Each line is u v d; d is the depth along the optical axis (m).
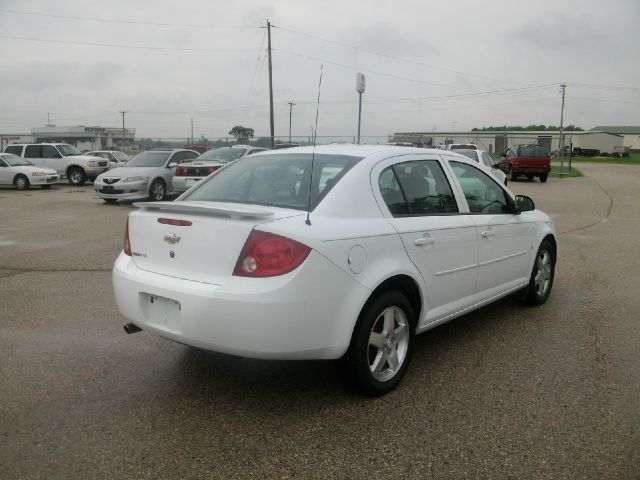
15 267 7.75
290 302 3.22
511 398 3.79
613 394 3.86
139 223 3.82
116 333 5.03
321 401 3.74
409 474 2.92
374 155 4.08
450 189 4.56
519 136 68.25
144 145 35.75
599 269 7.91
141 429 3.36
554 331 5.18
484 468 2.98
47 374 4.14
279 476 2.90
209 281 3.39
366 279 3.56
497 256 4.97
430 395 3.83
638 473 2.94
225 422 3.45
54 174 23.09
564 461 3.04
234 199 4.01
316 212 3.54
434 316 4.27
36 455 3.07
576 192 22.16
